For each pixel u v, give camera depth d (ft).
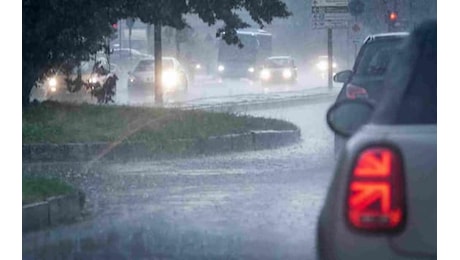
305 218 78.84
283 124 150.61
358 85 103.09
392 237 35.09
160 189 96.78
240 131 138.10
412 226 35.06
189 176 106.32
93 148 124.16
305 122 178.29
